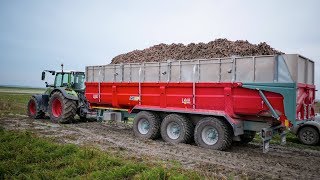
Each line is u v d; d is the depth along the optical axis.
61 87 14.71
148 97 10.77
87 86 13.02
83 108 14.54
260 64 8.34
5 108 21.31
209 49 11.49
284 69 7.96
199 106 9.46
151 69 10.69
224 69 8.97
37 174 5.79
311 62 9.30
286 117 7.89
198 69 9.49
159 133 10.74
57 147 7.79
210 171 6.55
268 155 8.70
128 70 11.41
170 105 10.16
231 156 8.20
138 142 9.78
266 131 8.36
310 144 11.30
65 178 5.62
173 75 10.09
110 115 12.18
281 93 7.95
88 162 6.53
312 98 9.38
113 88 11.87
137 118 10.95
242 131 9.02
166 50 13.05
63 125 13.43
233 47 11.04
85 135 10.74
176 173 5.92
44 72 16.12
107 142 9.47
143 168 6.25
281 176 6.42
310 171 6.99
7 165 6.20
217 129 8.90
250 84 8.41
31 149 7.64
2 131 9.76
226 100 8.88
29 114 16.27
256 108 8.40
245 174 6.43
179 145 9.42
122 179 5.71
